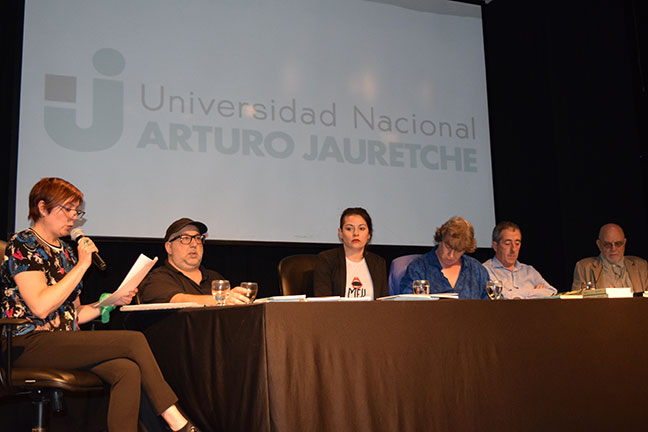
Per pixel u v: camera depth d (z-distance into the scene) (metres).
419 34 4.69
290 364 1.58
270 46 4.27
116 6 3.95
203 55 4.10
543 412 1.86
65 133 3.74
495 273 3.38
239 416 1.64
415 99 4.60
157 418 2.11
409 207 4.44
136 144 3.88
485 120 4.77
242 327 1.66
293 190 4.17
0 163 3.62
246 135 4.11
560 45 4.61
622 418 1.96
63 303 2.32
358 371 1.65
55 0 3.82
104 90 3.86
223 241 3.96
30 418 2.91
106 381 2.11
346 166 4.32
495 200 4.68
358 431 1.62
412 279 3.11
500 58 4.90
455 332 1.79
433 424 1.71
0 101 3.67
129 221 3.80
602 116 4.54
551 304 1.95
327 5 4.46
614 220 4.45
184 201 3.92
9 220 3.56
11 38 3.74
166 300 2.63
